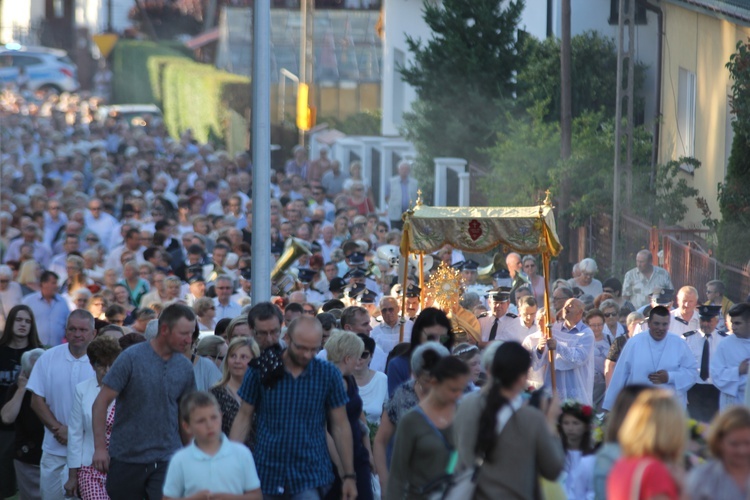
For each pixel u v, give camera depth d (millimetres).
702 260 54344
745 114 54969
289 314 33062
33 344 31797
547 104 69250
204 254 52969
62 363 28359
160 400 24094
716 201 60469
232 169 87250
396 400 23422
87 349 26516
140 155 101125
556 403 20312
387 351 34719
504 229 34125
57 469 28391
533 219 33938
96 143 107688
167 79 142250
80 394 26547
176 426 24359
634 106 68938
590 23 70375
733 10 57062
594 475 18750
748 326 31469
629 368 32188
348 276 48156
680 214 61844
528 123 69250
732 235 54281
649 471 16844
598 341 35531
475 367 24672
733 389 31531
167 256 51156
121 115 132250
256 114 35094
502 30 75188
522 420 18891
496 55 75438
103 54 163625
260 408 22703
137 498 24219
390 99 101125
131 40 170500
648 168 62688
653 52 69375
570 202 63562
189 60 148500
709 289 41531
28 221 59656
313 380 22578
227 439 21281
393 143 89688
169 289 44219
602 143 63688
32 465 29703
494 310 36344
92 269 53094
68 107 136750
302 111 70562
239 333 27344
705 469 17250
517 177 65750
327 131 112312
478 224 34188
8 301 46406
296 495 22344
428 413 20750
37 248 58406
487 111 75500
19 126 112312
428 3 79312
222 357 27547
